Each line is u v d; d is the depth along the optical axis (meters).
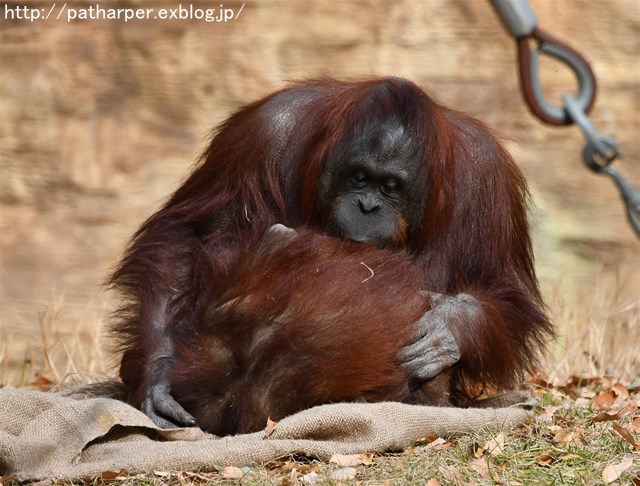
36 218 30.38
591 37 32.66
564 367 14.63
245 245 10.62
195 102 31.66
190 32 31.98
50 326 16.20
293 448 9.37
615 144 14.57
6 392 10.17
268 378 9.99
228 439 9.51
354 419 9.55
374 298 10.19
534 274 12.28
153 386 10.32
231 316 10.02
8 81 31.61
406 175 10.66
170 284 11.02
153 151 31.23
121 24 32.00
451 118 11.67
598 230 29.78
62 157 31.12
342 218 10.75
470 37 32.12
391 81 10.95
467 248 11.34
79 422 9.66
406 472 9.16
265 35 31.98
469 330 10.58
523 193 12.26
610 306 17.47
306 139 11.10
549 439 10.00
